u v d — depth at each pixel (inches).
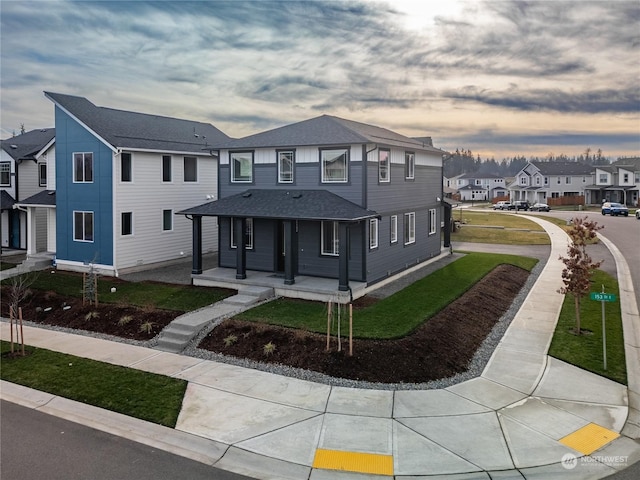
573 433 358.3
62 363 501.7
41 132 1363.2
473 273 899.4
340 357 479.8
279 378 457.4
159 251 994.1
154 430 363.6
